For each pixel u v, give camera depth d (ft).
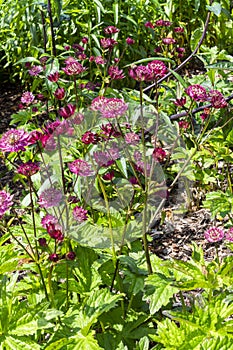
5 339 5.87
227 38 19.52
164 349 5.89
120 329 7.19
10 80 19.27
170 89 12.14
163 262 6.37
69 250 7.36
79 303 6.88
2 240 6.84
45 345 6.18
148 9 19.52
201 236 11.33
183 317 5.94
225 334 5.76
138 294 7.82
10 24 17.78
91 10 17.47
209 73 10.64
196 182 12.34
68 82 12.30
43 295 6.70
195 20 19.69
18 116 10.39
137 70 6.51
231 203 8.77
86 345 5.98
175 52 16.75
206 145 10.32
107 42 10.96
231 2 19.04
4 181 13.89
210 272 6.14
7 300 6.09
